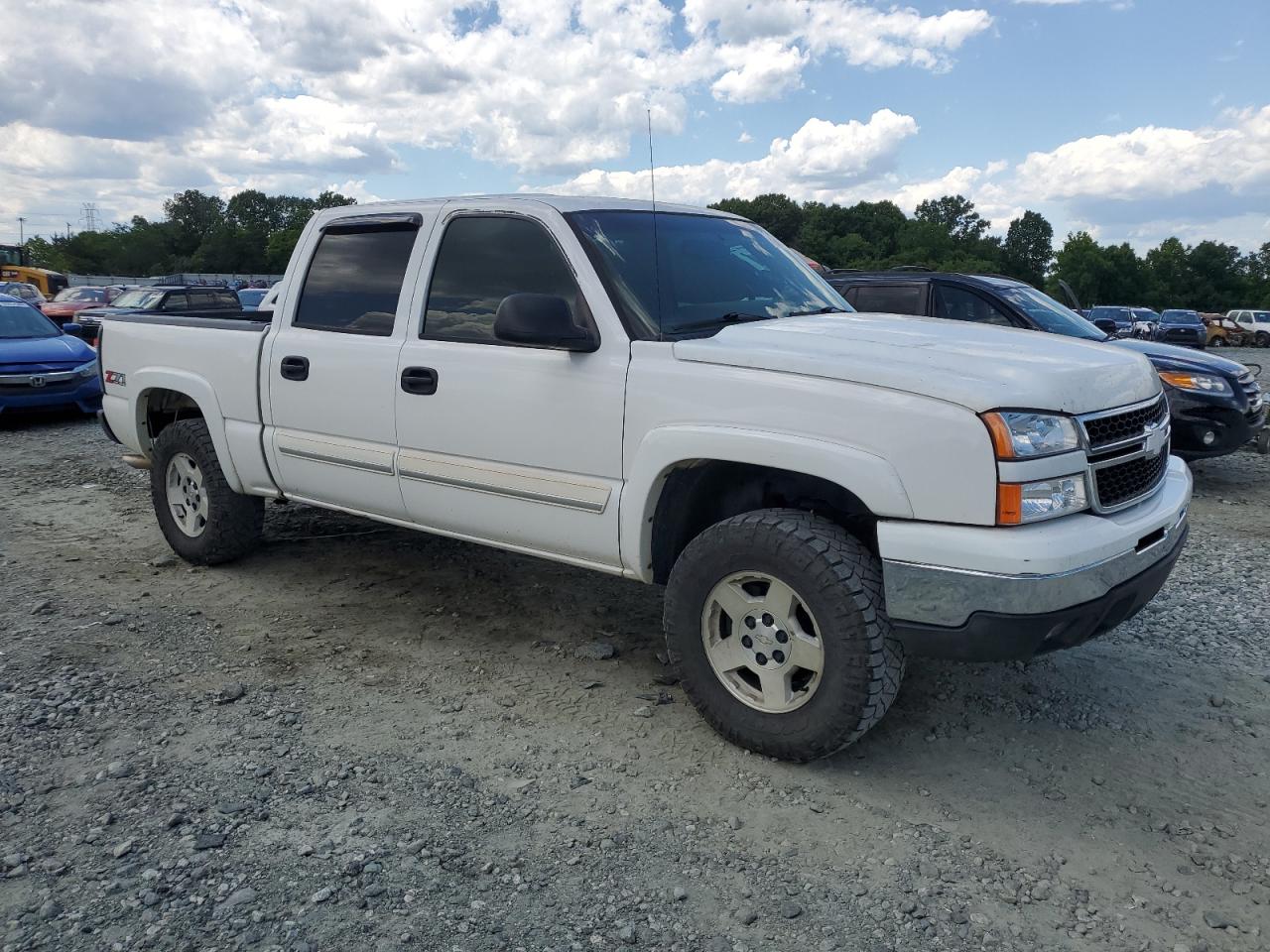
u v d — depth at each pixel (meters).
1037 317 7.77
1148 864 2.81
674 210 4.38
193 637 4.48
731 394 3.27
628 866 2.78
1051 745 3.50
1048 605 2.85
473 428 3.98
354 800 3.09
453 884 2.68
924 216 128.75
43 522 6.60
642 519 3.53
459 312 4.12
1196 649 4.38
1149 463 3.38
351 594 5.07
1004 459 2.84
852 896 2.66
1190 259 104.44
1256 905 2.62
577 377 3.66
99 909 2.54
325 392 4.53
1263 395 8.48
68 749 3.40
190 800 3.07
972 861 2.82
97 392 11.48
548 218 3.89
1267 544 6.20
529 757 3.39
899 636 3.04
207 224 135.38
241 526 5.33
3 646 4.33
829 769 3.33
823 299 4.38
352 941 2.44
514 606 4.91
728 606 3.35
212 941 2.43
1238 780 3.26
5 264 41.12
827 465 3.06
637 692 3.92
